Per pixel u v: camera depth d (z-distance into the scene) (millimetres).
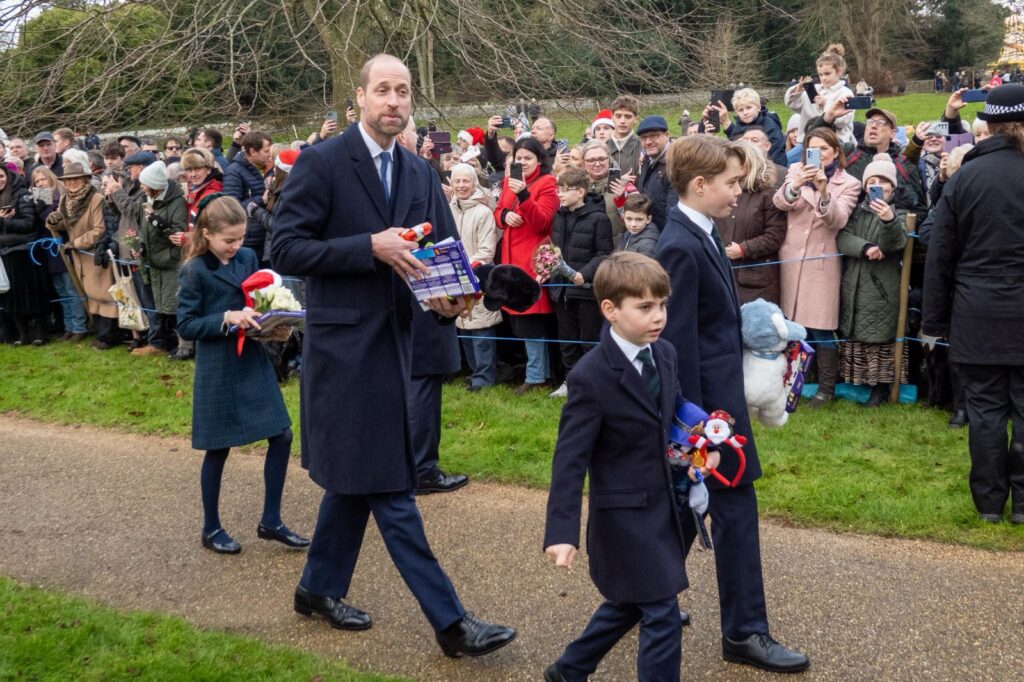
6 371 8102
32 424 6719
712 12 11383
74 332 9156
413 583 3404
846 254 5961
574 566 4172
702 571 4035
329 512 3604
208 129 9273
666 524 2883
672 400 2924
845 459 5211
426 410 5035
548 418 6195
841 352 6270
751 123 7699
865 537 4320
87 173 8523
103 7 9414
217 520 4477
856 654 3375
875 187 5723
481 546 4406
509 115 10742
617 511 2875
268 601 3951
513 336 7332
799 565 4066
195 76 9516
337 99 9461
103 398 7137
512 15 9812
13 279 8789
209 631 3633
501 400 6656
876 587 3850
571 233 6504
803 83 7922
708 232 3215
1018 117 4117
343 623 3662
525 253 6633
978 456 4371
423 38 9406
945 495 4664
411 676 3338
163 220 7805
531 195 6500
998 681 3178
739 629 3303
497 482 5250
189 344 8242
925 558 4086
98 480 5516
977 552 4125
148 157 8594
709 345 3215
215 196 4238
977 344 4250
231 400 4293
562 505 2811
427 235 3352
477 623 3393
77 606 3809
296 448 5840
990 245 4164
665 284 2789
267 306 4168
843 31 22719
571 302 6582
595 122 7895
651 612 2836
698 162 3145
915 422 5781
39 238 8922
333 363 3369
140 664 3311
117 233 8531
